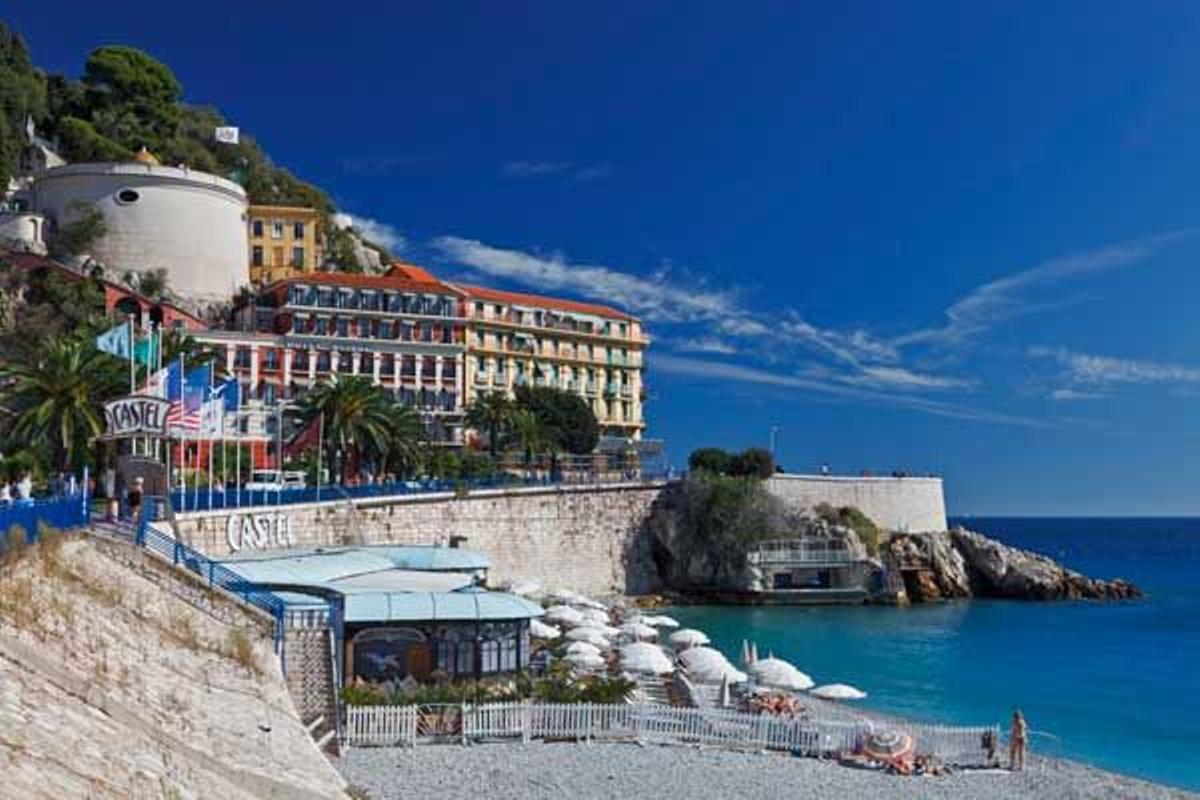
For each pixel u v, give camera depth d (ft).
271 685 105.09
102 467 208.95
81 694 72.08
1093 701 185.37
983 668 217.97
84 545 101.96
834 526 347.15
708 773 116.47
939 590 360.48
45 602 81.10
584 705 130.62
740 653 231.91
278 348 386.11
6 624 73.15
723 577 334.03
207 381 177.47
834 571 344.28
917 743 130.11
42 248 380.58
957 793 115.96
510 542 291.79
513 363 463.42
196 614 107.65
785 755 128.57
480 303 457.27
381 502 248.32
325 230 508.12
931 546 364.79
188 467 282.97
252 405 361.92
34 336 310.24
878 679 203.21
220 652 103.09
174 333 286.25
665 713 132.57
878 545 356.38
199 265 409.69
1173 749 152.35
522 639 152.66
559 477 333.01
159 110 515.09
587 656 168.66
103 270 376.27
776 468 376.27
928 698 185.26
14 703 63.77
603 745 127.34
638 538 336.90
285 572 153.89
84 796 59.36
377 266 535.60
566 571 310.65
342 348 400.88
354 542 236.43
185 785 70.74
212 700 90.74
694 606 327.47
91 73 507.30
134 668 84.43
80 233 385.50
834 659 226.99
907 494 382.22
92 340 223.51
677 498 344.90
